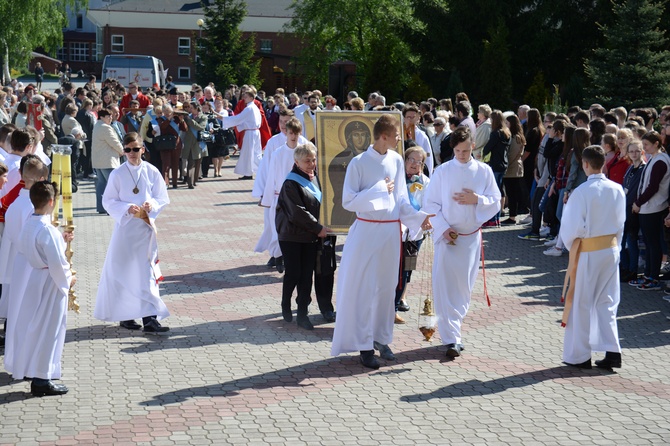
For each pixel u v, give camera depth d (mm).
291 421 6488
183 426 6340
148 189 8898
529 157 15234
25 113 16609
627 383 7566
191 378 7414
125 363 7785
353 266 7738
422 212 7840
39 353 6883
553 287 10992
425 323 8445
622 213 7840
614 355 7855
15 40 46562
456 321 8141
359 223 7770
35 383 6910
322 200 9109
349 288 7758
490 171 8109
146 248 8766
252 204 17562
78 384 7219
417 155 9133
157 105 19094
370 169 7684
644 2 26219
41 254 6812
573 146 12070
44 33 47750
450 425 6496
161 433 6195
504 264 12281
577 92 31594
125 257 8703
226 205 17391
